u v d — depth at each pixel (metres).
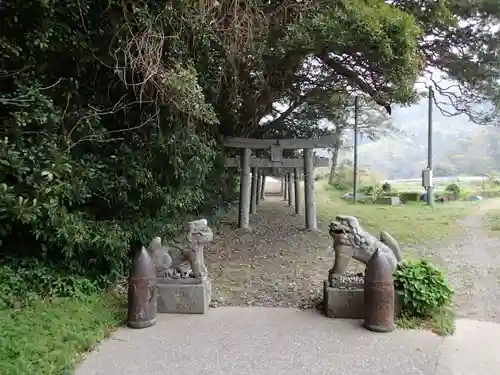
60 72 5.10
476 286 5.80
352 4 5.89
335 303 4.54
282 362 3.54
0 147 3.98
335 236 4.66
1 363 3.15
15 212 3.96
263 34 6.25
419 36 7.04
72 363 3.43
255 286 5.80
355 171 16.31
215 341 3.96
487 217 11.81
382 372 3.39
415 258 7.28
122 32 4.93
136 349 3.79
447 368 3.46
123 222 5.65
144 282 4.30
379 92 7.46
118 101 5.25
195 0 5.20
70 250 4.67
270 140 9.85
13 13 4.26
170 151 5.74
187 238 4.84
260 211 13.41
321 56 7.42
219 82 6.95
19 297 4.36
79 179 4.77
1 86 4.44
